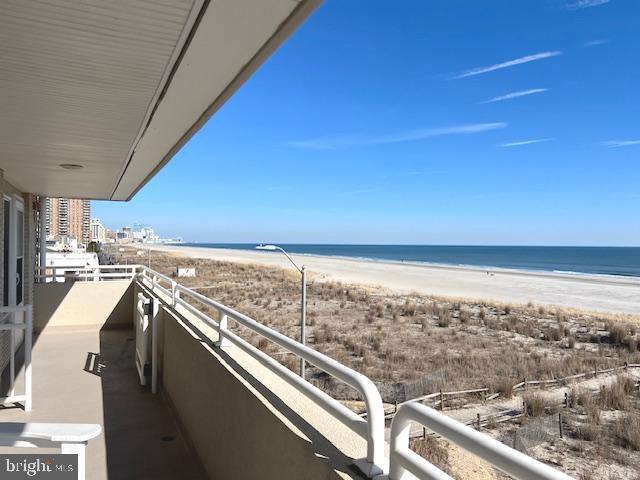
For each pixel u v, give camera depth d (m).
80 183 7.44
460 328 18.27
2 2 2.07
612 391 8.38
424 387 9.22
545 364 11.98
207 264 58.12
